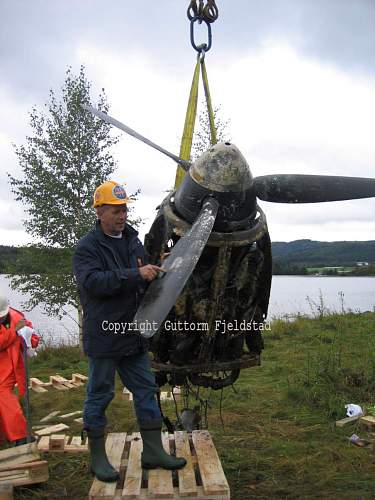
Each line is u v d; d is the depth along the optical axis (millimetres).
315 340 10594
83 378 8523
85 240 3537
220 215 3607
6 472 4219
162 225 3969
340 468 4605
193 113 4711
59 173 13250
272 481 4371
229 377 4387
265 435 5477
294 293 31125
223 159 3576
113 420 6242
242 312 3994
